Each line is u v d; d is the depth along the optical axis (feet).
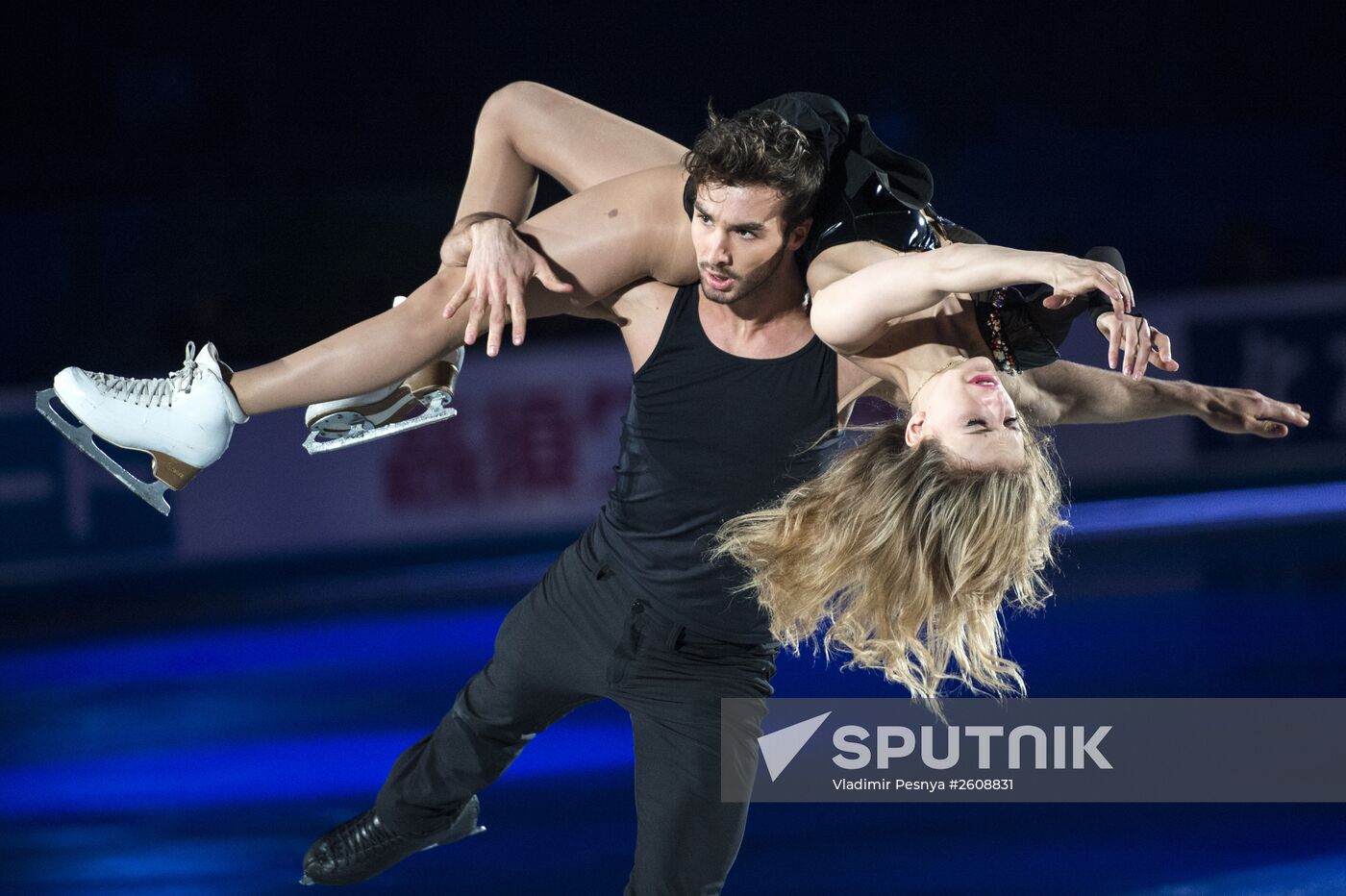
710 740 39.09
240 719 71.15
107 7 160.76
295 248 150.82
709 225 34.99
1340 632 76.74
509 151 42.24
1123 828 52.34
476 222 36.60
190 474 38.99
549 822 55.72
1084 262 30.89
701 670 39.75
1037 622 81.51
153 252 147.95
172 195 154.81
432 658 81.76
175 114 162.81
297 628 91.20
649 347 38.58
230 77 163.32
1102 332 32.19
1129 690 67.67
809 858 50.85
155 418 37.73
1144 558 98.17
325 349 37.19
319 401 37.73
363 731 68.28
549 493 116.98
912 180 37.68
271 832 55.52
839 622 38.19
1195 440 124.77
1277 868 48.08
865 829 53.52
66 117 160.97
